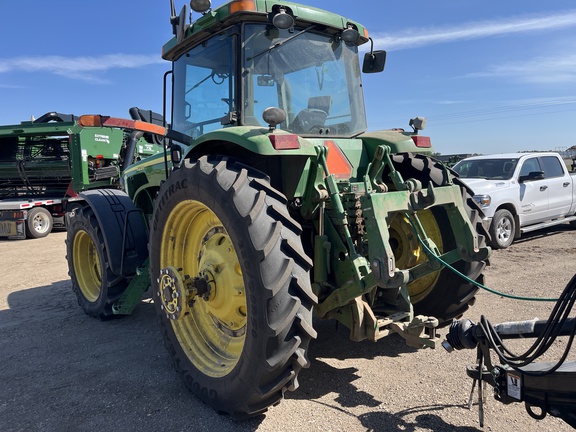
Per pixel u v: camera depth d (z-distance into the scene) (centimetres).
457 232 291
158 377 331
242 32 315
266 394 242
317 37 357
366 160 356
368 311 283
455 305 359
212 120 347
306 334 241
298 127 344
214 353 301
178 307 303
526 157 846
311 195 298
